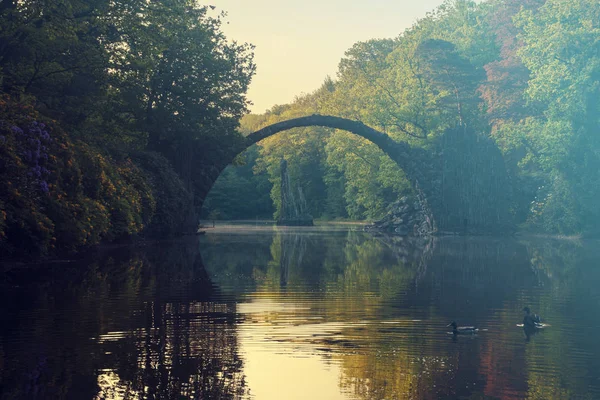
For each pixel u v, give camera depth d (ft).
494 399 47.88
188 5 218.18
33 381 50.14
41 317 73.10
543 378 52.95
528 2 437.17
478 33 366.84
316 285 104.99
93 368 53.72
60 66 149.59
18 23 139.44
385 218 309.63
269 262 143.23
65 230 125.18
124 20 165.48
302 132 504.84
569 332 70.38
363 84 366.84
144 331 67.26
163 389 48.75
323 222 431.02
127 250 156.87
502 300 91.45
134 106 187.83
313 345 62.80
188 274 116.06
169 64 207.10
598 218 250.78
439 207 274.57
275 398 47.32
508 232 269.85
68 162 128.16
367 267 134.31
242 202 539.70
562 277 118.32
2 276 104.17
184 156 229.25
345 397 47.93
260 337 65.72
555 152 255.70
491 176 273.95
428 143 297.53
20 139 117.39
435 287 104.06
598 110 253.03
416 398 47.88
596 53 255.09
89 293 90.17
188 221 226.99
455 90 310.04
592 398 48.21
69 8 140.56
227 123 225.97
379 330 69.92
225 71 222.89
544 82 262.67
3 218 106.42
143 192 178.19
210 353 59.06
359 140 352.69
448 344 64.13
